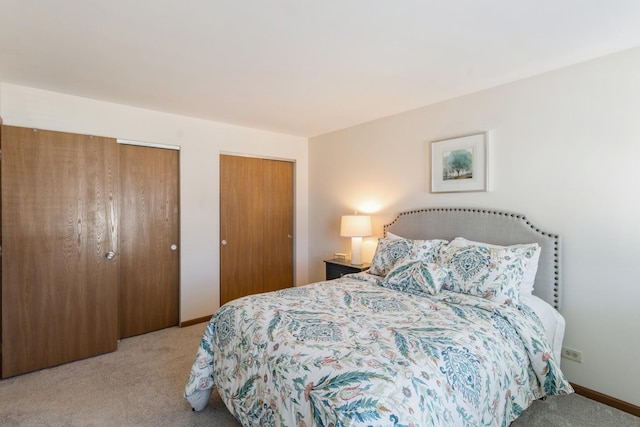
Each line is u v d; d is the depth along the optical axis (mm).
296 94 2791
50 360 2543
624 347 2021
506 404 1520
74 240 2645
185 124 3459
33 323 2477
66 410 2006
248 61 2172
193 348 2924
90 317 2725
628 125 1993
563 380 1707
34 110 2643
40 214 2496
